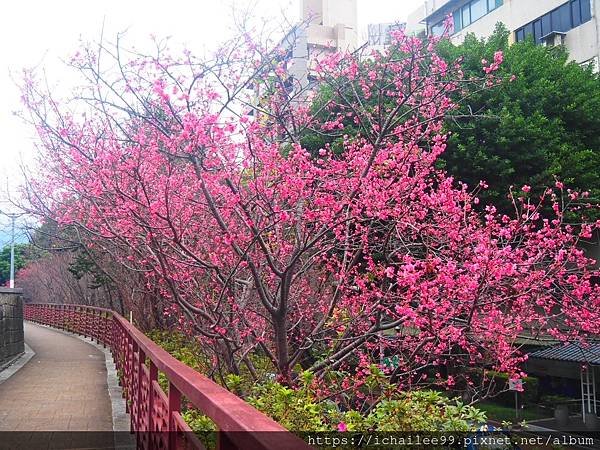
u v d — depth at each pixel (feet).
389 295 19.29
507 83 43.09
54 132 20.26
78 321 65.31
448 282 17.98
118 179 19.54
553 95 46.21
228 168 18.75
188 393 8.49
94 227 25.53
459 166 42.01
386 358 22.31
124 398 25.43
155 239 18.71
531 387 54.03
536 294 22.71
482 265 17.99
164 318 35.94
